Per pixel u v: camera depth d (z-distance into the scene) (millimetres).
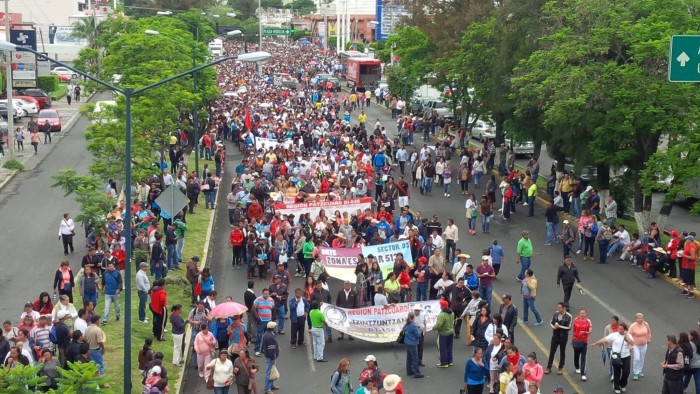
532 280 27328
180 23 71938
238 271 34000
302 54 153750
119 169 38906
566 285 28234
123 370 22531
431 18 66438
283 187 42000
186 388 22734
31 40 79938
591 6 38375
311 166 46188
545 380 23172
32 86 80062
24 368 16344
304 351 25797
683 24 36344
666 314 28734
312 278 27109
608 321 27938
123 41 47438
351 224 36281
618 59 38469
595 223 35312
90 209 33500
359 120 71125
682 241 32469
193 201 42500
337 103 81875
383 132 65500
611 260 35500
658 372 23844
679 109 34844
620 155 37188
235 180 40906
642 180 34750
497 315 22578
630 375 23609
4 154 55906
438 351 25547
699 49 20859
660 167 34281
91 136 40000
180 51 53625
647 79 35125
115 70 47125
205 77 59719
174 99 42438
